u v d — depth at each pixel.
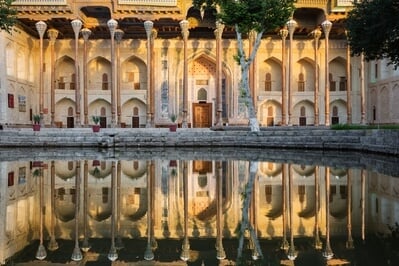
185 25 29.98
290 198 6.55
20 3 28.98
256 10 21.27
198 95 35.50
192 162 13.31
